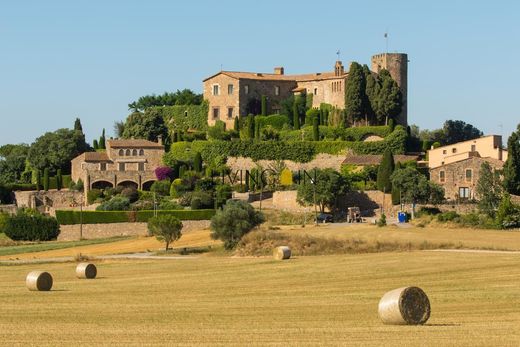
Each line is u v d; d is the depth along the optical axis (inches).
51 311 6432.1
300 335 5123.0
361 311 6328.7
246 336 5103.3
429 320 5787.4
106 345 4847.4
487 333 5108.3
